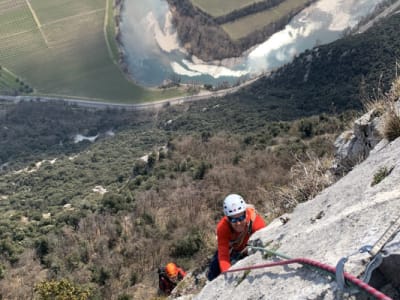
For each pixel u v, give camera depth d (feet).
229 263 17.56
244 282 14.90
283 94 375.86
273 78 413.39
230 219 17.30
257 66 536.01
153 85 530.68
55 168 317.63
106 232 126.21
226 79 527.81
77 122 478.59
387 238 10.39
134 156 316.40
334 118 153.89
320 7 582.35
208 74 541.75
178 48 583.17
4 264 129.80
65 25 630.74
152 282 89.10
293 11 582.76
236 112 357.20
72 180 281.74
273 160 122.93
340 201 14.97
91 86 535.60
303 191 25.49
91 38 605.73
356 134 28.04
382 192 12.96
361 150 27.04
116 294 91.97
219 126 336.08
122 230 124.36
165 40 595.06
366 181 14.75
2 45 611.88
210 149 188.24
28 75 562.66
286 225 16.94
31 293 105.70
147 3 643.04
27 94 536.42
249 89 416.87
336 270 10.37
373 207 12.27
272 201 29.25
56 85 545.03
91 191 241.14
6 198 278.26
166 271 47.01
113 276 99.66
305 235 14.23
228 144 186.60
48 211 213.05
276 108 348.79
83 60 573.74
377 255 9.96
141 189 160.56
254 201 49.14
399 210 11.35
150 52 581.94
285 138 157.99
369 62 345.92
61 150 416.26
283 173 108.78
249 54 552.00
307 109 333.01
